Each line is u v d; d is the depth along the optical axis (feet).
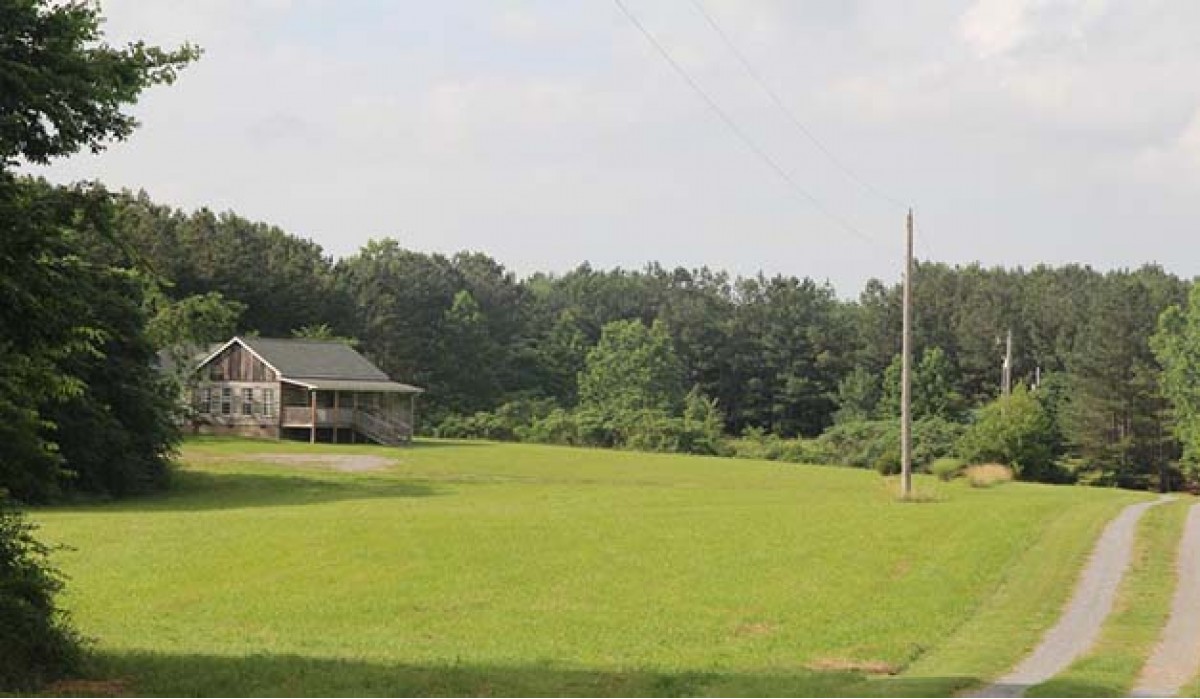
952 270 458.50
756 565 89.15
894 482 176.55
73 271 46.65
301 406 269.03
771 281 465.47
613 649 58.90
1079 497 155.22
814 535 106.73
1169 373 280.72
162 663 49.73
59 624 50.08
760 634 63.26
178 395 198.29
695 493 167.12
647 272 587.68
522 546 99.50
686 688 46.62
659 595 76.13
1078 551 95.04
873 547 98.22
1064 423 301.02
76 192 45.78
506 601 74.28
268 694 43.16
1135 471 293.23
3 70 42.24
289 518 121.49
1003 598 74.90
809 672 51.93
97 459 150.71
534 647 59.41
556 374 417.69
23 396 45.03
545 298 513.04
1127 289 340.80
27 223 43.14
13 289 42.47
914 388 347.15
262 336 343.87
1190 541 102.37
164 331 216.95
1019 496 156.25
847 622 66.64
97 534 106.52
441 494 160.66
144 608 71.67
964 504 138.62
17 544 46.29
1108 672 50.70
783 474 222.69
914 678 49.39
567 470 215.31
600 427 311.27
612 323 398.62
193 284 326.85
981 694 45.37
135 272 49.19
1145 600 73.41
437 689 45.42
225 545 99.19
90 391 145.48
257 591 77.87
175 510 136.56
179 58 47.16
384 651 57.21
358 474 191.01
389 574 84.99
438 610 71.20
